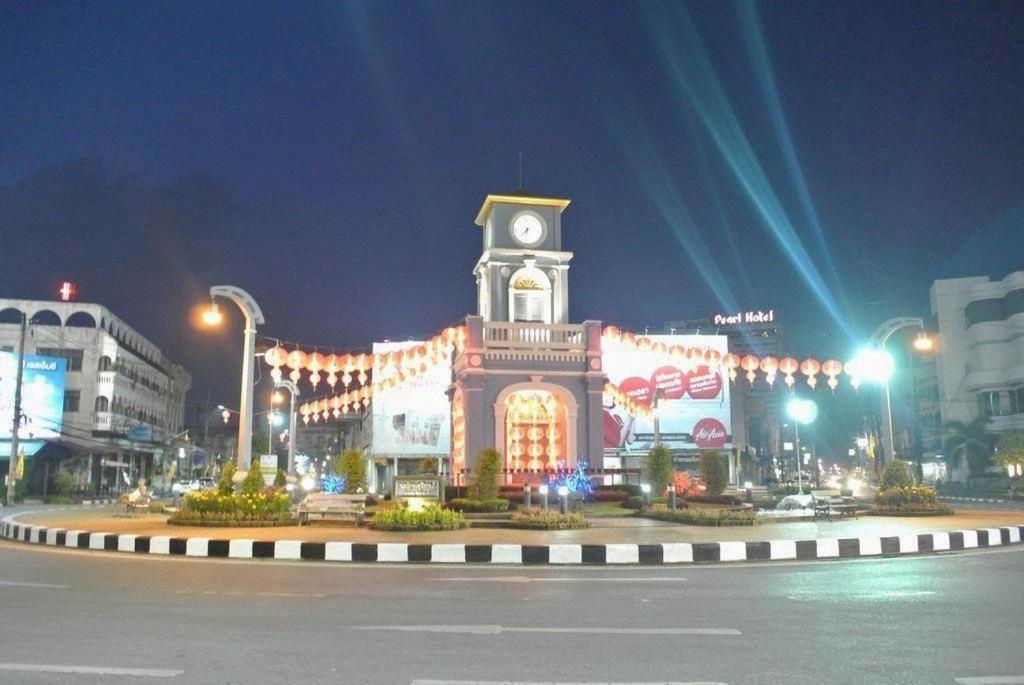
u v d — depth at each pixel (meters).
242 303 20.11
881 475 24.59
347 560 13.32
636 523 19.23
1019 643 6.74
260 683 5.52
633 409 38.81
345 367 24.30
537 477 29.20
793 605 8.62
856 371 28.08
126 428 62.56
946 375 63.28
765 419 103.62
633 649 6.52
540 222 34.22
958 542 15.09
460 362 30.81
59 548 15.53
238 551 13.80
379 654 6.35
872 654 6.35
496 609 8.42
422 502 19.02
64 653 6.36
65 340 58.19
